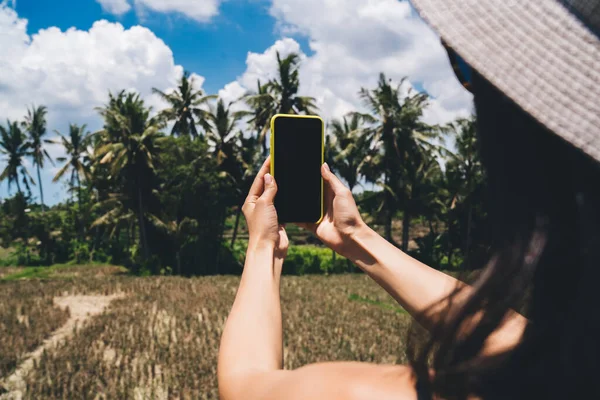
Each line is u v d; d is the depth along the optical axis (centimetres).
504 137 59
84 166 5450
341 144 4325
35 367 1150
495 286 58
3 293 2539
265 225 105
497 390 56
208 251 3956
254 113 4047
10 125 6128
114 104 4169
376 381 64
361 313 1981
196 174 3828
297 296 2448
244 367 79
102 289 2670
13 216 5297
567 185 54
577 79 52
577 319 52
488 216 62
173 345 1383
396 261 108
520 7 56
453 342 62
